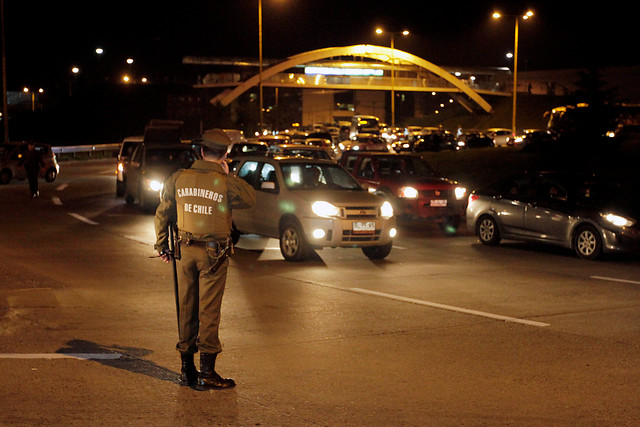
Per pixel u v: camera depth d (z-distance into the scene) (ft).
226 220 19.52
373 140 155.63
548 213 48.42
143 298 31.83
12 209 69.97
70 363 21.79
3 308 29.50
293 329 26.73
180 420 17.17
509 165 106.73
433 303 31.76
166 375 20.77
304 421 17.24
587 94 103.30
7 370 20.94
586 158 102.94
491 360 22.77
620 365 22.35
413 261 44.37
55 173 108.68
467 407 18.37
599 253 45.19
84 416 17.31
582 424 17.26
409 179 59.67
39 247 46.73
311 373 21.21
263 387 19.84
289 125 301.63
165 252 19.81
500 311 30.25
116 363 21.88
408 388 19.88
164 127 96.68
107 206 73.67
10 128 298.56
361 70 406.21
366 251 45.21
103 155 186.70
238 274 38.78
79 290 33.42
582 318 29.04
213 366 19.63
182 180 19.33
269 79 376.07
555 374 21.34
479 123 412.98
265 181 45.96
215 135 19.52
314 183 45.85
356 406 18.35
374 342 24.90
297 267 41.29
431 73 412.77
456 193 59.72
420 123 488.44
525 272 40.78
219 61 390.42
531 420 17.49
